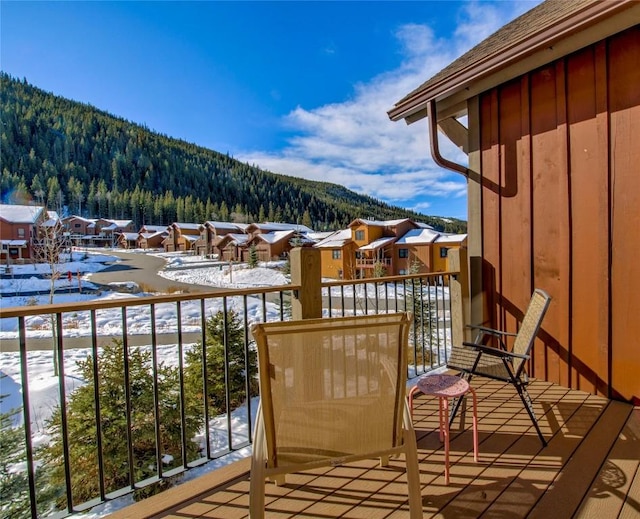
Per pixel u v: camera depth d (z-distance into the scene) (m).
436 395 1.72
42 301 19.55
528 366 3.10
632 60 2.41
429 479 1.75
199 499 1.66
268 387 1.29
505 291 3.24
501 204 3.26
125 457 4.42
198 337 11.86
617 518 1.46
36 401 7.18
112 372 4.79
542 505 1.55
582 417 2.33
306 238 36.75
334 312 12.27
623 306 2.50
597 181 2.60
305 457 1.34
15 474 3.97
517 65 2.83
